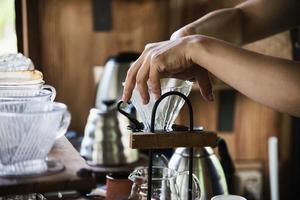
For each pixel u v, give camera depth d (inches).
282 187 90.6
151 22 83.5
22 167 26.0
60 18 79.7
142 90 32.7
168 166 41.1
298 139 87.0
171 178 33.4
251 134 89.4
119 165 56.1
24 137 25.8
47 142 26.5
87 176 25.3
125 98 33.6
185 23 83.1
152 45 35.3
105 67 74.6
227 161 47.5
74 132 73.4
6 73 31.6
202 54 33.5
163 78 33.9
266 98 33.6
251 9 47.1
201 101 86.7
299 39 75.1
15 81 31.5
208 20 43.4
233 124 88.5
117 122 57.4
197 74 35.9
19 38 52.5
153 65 33.1
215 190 39.8
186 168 39.2
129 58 73.0
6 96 30.4
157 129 32.1
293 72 33.0
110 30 82.4
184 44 34.0
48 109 26.9
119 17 82.4
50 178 24.9
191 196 33.7
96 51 82.2
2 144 25.7
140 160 59.4
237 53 33.7
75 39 81.0
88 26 81.3
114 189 37.0
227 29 44.1
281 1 47.6
